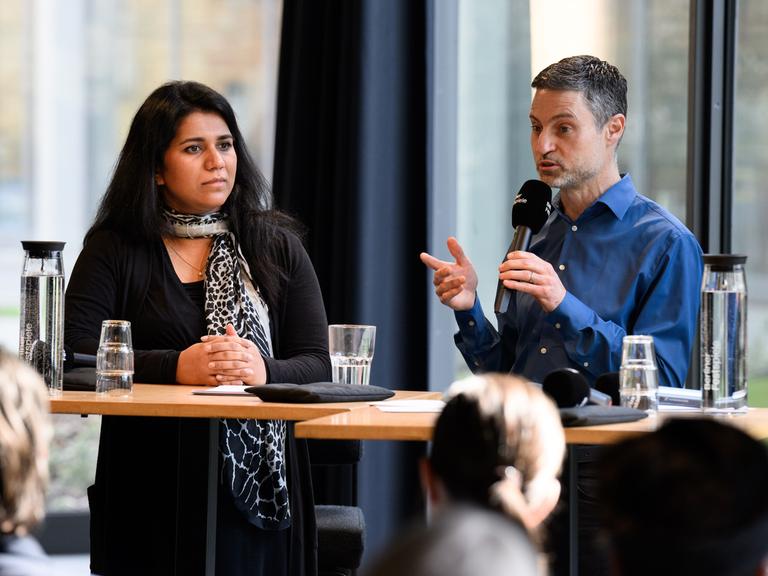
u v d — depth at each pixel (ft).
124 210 26.71
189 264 27.14
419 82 40.40
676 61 36.24
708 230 35.53
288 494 26.22
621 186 26.02
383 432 18.67
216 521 24.91
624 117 26.12
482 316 26.58
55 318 23.13
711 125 35.40
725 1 35.29
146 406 21.34
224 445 25.12
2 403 11.53
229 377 24.59
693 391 22.57
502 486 11.21
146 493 25.62
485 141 41.04
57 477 47.09
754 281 35.65
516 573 7.20
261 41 48.29
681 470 9.17
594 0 38.34
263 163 48.37
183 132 26.66
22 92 47.65
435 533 7.38
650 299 25.08
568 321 23.98
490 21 40.73
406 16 40.29
